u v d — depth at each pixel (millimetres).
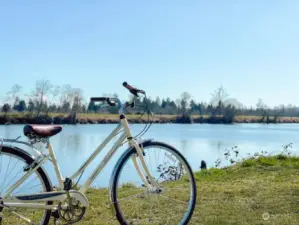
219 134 34906
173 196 4418
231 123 69875
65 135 26016
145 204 4188
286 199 4520
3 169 2877
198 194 4906
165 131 38438
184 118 64812
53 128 3023
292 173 6832
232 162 10570
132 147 3221
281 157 8977
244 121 73188
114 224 3650
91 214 4008
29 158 2936
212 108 71188
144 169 3307
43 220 3037
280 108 78000
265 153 13391
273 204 4309
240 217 3834
